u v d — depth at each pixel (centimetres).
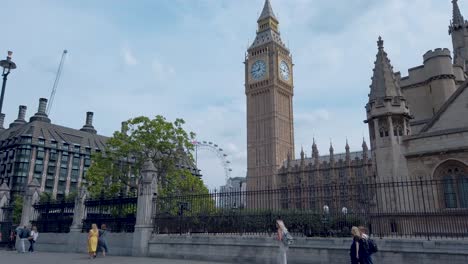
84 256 2092
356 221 1689
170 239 1998
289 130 13025
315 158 11344
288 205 1889
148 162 2227
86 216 2470
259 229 1869
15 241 2836
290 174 11606
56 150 10619
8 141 10506
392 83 2486
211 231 1973
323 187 1820
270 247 1673
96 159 3719
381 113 2408
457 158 2119
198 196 2066
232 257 1770
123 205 2283
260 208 1920
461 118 2320
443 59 3241
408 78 3472
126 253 2108
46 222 2697
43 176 10156
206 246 1866
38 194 2961
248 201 1958
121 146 3600
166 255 1980
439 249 1341
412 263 1380
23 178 9719
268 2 14050
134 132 3697
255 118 12862
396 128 2400
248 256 1727
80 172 11019
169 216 2098
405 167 2302
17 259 1930
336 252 1527
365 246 1094
